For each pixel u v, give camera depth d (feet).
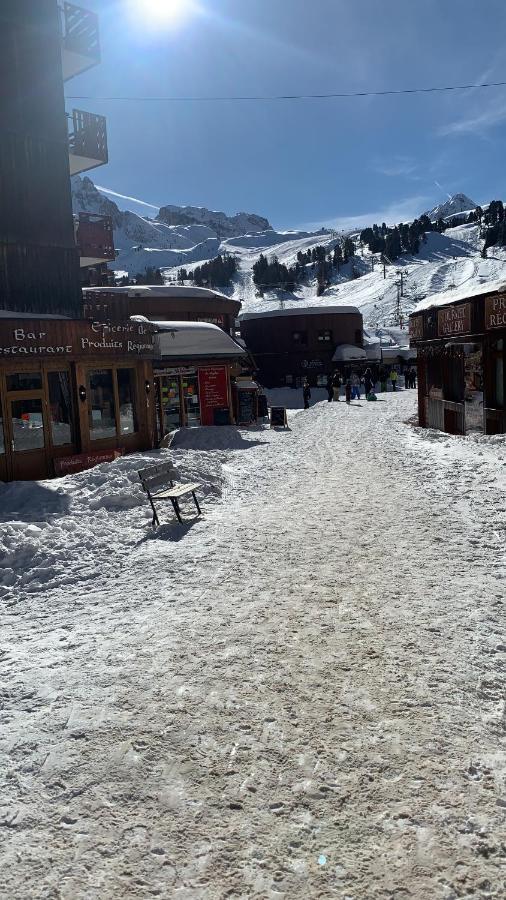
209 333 83.51
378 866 10.39
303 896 9.87
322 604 21.17
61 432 49.67
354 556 26.03
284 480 44.29
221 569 25.22
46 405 48.14
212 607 21.39
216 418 82.02
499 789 12.05
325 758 13.08
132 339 54.85
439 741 13.55
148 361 58.29
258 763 13.00
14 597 24.23
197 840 11.05
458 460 46.29
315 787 12.23
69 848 10.98
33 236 55.36
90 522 33.04
